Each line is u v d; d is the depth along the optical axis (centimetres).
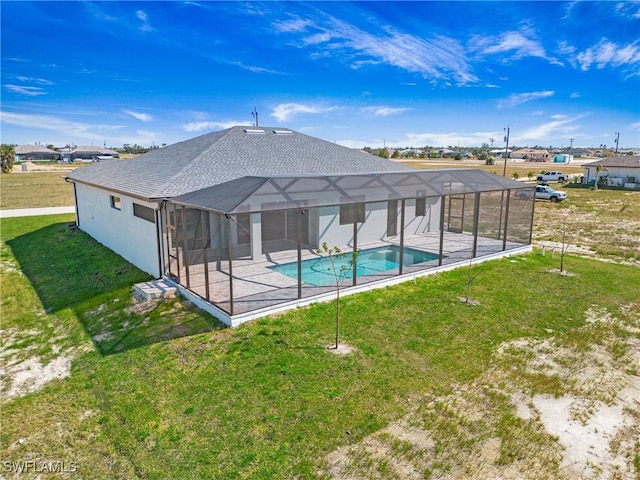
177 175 1566
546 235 2405
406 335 1029
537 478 588
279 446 642
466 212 3009
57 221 2739
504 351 959
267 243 1916
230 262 1043
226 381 820
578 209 3397
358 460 613
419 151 17900
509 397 782
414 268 1533
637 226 2681
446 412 729
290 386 801
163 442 656
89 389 820
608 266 1703
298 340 991
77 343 1027
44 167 9381
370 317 1132
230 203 1118
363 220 1992
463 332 1053
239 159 1880
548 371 878
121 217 1730
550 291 1370
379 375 843
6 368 929
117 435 679
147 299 1258
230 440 657
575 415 735
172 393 788
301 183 1384
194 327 1070
